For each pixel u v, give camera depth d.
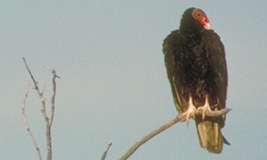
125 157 9.05
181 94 13.27
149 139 9.54
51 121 7.37
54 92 7.43
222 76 13.16
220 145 12.58
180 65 12.98
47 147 7.32
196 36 12.96
